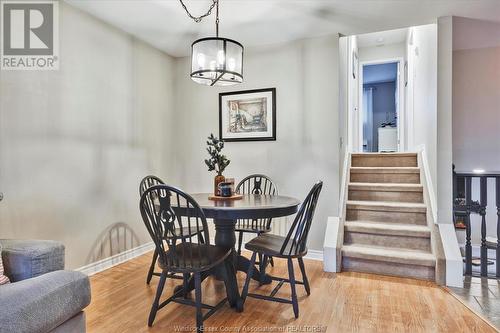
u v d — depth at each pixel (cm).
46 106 240
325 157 331
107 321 193
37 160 233
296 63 345
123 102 317
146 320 195
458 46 390
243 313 204
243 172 371
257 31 320
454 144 411
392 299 227
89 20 277
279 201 232
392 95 859
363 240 310
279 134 353
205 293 237
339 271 285
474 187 407
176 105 405
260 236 248
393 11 276
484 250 287
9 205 215
